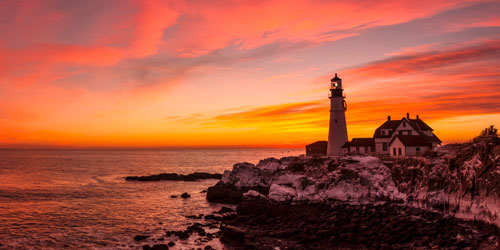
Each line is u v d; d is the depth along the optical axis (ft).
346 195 155.02
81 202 181.37
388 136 233.55
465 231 106.32
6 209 161.27
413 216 129.18
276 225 124.88
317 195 159.84
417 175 146.30
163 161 645.92
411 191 144.36
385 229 111.96
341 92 251.39
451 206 124.36
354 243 103.40
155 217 146.92
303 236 109.09
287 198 159.33
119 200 188.65
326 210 143.43
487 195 111.14
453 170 131.75
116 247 107.04
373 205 146.61
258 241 108.68
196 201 186.29
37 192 214.48
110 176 322.55
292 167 210.79
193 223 136.05
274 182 191.72
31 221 138.51
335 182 163.02
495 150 114.32
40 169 404.16
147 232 123.54
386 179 160.56
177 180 286.25
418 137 199.31
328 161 194.29
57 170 390.83
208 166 493.77
